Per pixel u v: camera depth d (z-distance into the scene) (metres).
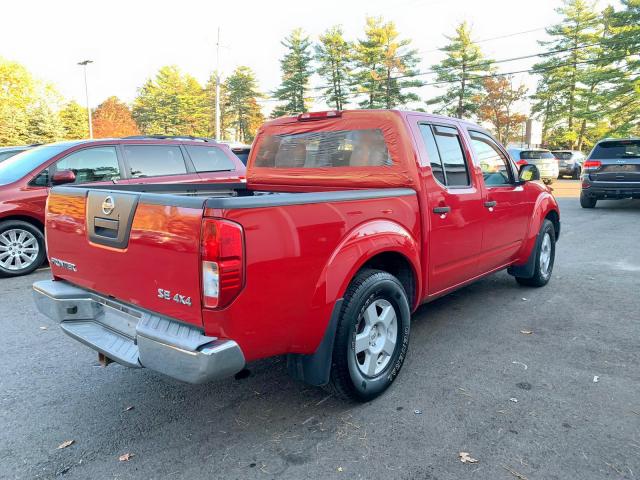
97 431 2.93
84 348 4.23
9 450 2.74
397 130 3.70
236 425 2.98
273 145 4.56
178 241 2.41
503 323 4.70
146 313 2.70
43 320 4.94
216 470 2.54
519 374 3.60
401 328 3.41
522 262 5.54
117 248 2.77
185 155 7.89
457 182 4.17
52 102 68.62
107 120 83.81
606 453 2.62
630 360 3.81
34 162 6.85
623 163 12.75
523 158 24.48
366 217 3.10
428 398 3.26
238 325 2.40
